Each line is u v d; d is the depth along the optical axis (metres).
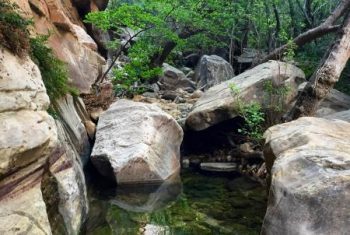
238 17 14.91
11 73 3.19
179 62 20.75
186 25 13.98
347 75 11.29
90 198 5.76
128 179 6.38
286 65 8.41
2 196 2.79
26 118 3.13
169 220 5.00
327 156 3.68
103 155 6.40
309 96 7.39
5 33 3.38
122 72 10.52
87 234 4.43
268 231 3.45
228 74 16.34
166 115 7.54
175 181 6.90
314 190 3.22
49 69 5.54
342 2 9.72
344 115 7.25
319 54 12.96
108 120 7.47
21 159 2.93
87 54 8.73
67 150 4.71
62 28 7.59
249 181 6.98
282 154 4.11
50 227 3.20
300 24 14.43
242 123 8.48
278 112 8.05
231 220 5.04
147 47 11.55
